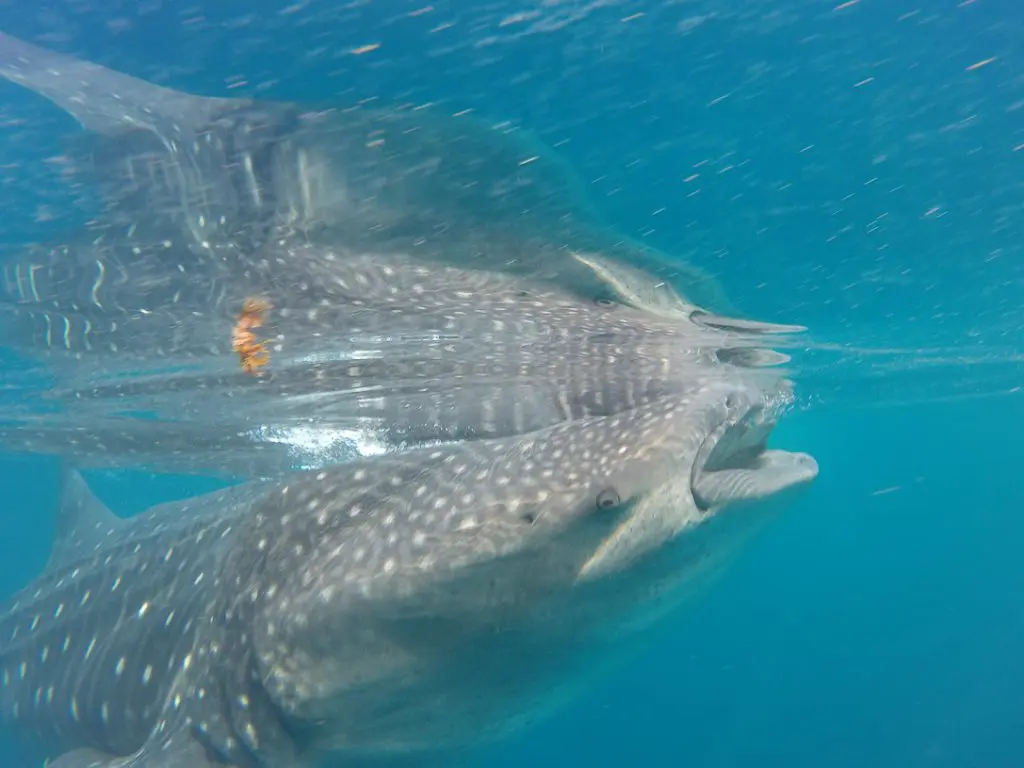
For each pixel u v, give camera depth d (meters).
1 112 1.96
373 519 2.04
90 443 4.79
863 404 9.00
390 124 2.07
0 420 4.38
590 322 2.53
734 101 2.17
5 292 2.66
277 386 3.23
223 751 2.14
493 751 2.22
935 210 2.79
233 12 1.89
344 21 1.94
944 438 20.56
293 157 2.11
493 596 1.86
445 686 1.94
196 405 3.57
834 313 3.56
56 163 2.07
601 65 2.05
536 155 2.17
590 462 1.91
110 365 3.20
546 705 2.08
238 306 2.56
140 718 2.44
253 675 2.09
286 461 4.37
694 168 2.28
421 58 1.99
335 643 1.95
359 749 2.05
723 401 2.00
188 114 2.04
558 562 1.84
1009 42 2.12
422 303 2.46
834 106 2.24
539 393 2.65
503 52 2.01
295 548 2.12
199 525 2.59
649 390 2.37
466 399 2.90
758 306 3.19
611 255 2.47
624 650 2.04
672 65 2.09
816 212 2.63
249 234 2.26
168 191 2.16
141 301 2.62
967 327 4.74
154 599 2.54
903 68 2.18
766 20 2.04
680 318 2.84
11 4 1.83
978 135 2.39
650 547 1.82
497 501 1.90
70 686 2.72
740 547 1.97
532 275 2.38
